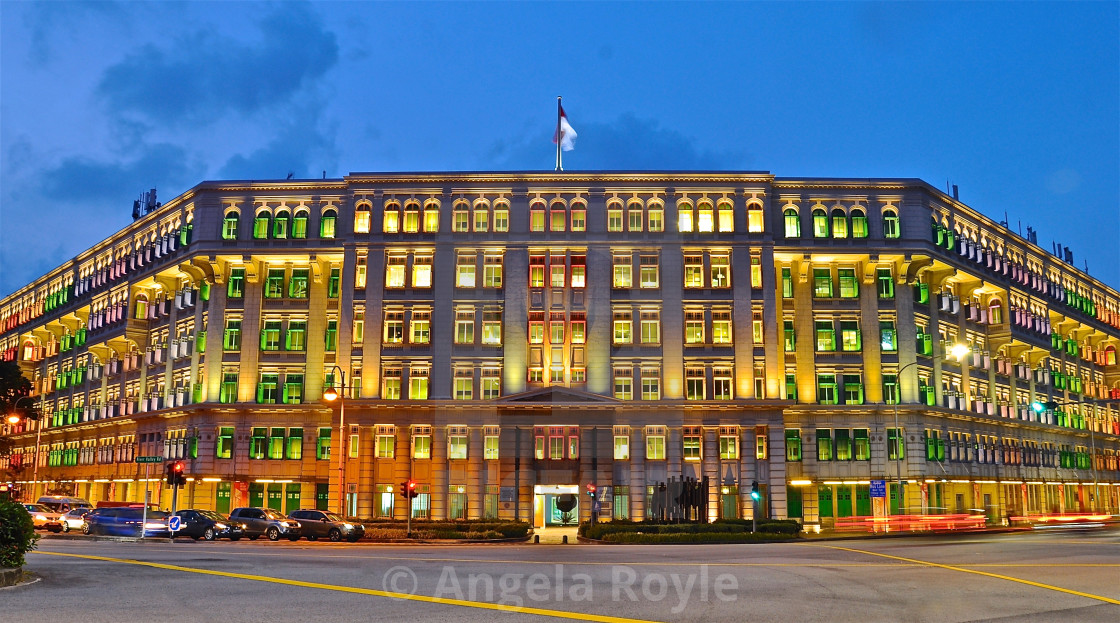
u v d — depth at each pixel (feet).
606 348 207.41
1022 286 259.80
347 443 207.21
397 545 141.79
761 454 205.46
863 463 214.69
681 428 204.64
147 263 240.32
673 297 209.26
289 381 217.97
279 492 215.92
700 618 56.08
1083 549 118.62
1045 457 268.62
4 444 273.13
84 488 262.88
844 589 71.61
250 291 220.84
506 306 208.95
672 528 159.63
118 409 248.52
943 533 181.47
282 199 221.87
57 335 295.48
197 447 216.95
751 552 115.55
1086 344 309.22
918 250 217.77
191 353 226.38
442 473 203.00
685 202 214.07
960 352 200.03
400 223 214.28
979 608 61.62
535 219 214.28
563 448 204.23
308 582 72.18
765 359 207.92
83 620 51.55
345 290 212.23
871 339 217.97
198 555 99.30
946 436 226.58
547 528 197.47
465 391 207.72
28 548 73.26
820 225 218.59
